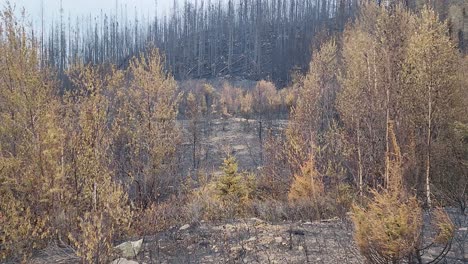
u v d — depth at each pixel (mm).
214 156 29828
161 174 14867
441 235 5715
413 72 13320
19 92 8758
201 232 8023
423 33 13289
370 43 15469
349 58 19562
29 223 7332
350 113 14625
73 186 8172
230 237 7613
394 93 13445
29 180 7965
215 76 60938
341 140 14695
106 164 9430
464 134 13312
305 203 10570
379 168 12766
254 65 61438
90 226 6152
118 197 7184
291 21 73688
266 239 7309
